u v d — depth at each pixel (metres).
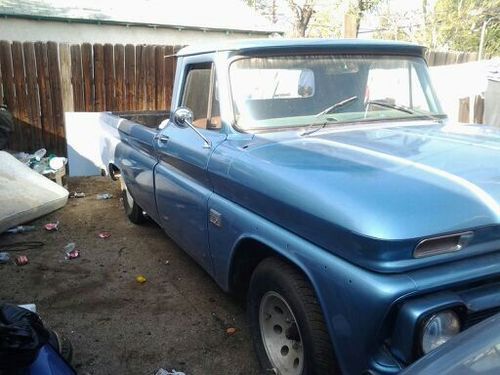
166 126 4.06
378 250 1.92
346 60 3.51
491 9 22.84
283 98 3.33
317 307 2.32
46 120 8.77
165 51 9.22
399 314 1.93
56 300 4.00
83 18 11.91
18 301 3.97
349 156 2.56
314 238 2.25
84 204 6.66
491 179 2.21
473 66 9.27
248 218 2.73
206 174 3.18
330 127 3.25
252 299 2.87
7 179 5.92
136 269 4.60
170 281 4.34
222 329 3.53
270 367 2.78
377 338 1.97
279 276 2.51
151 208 4.55
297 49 3.39
